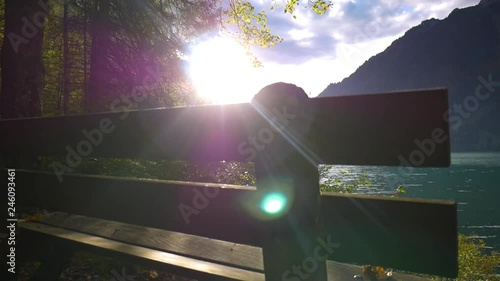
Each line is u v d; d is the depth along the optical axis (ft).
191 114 3.98
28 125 6.15
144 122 4.45
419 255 2.99
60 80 45.91
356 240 3.29
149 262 5.83
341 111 3.01
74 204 5.78
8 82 19.20
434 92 2.63
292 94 3.22
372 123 2.88
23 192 6.68
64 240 6.98
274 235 3.46
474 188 218.38
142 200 4.84
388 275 5.49
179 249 6.34
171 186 4.47
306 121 3.15
